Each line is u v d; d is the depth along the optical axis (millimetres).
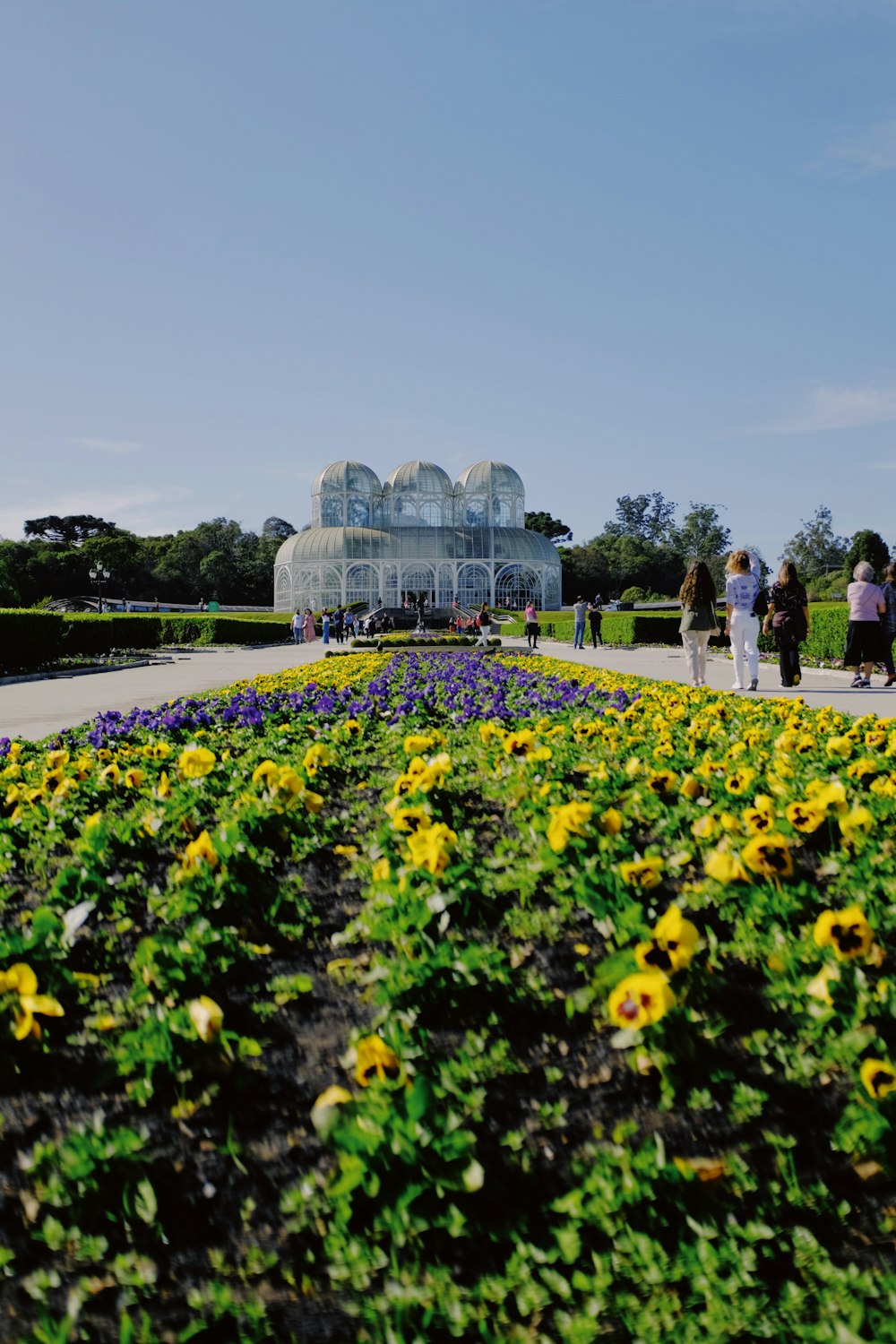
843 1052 2859
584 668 16516
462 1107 2777
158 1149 2721
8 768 6094
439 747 6629
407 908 3615
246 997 3381
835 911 3568
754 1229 2418
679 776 5438
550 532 128250
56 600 80000
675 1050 2826
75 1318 2268
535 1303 2262
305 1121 2811
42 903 4008
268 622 54188
